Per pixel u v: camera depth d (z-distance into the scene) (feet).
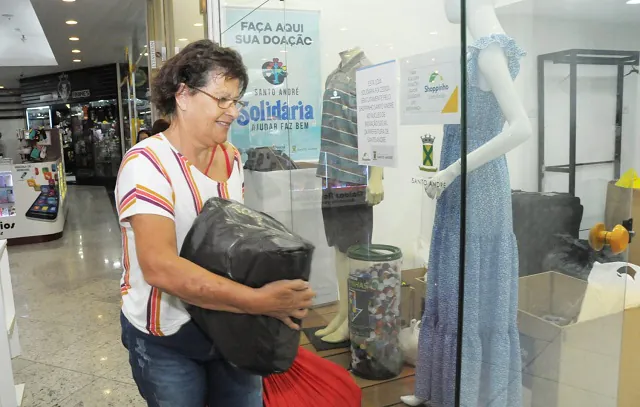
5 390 6.70
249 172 8.15
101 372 8.80
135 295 3.80
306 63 6.75
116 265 16.34
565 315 4.84
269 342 3.39
